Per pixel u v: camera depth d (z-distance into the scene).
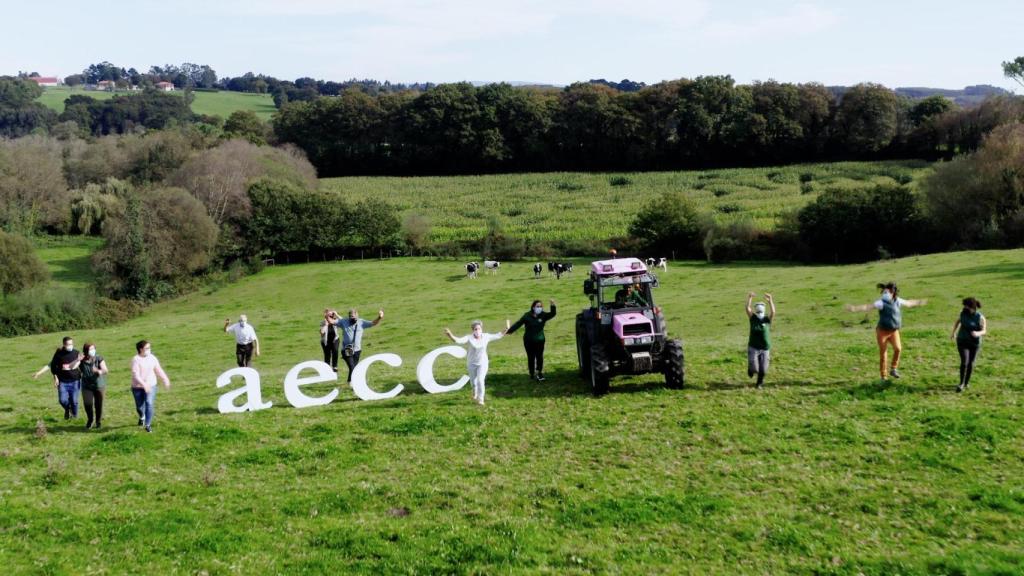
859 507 13.24
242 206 84.38
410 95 166.88
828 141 137.12
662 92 144.38
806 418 17.89
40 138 130.75
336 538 12.48
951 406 17.78
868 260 69.19
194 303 65.94
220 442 18.23
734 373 22.52
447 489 14.67
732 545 12.02
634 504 13.52
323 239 83.25
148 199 71.75
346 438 18.27
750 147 138.38
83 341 45.00
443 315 48.41
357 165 155.50
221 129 179.25
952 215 66.25
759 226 80.38
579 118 146.25
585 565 11.48
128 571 11.44
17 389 29.66
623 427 18.02
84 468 16.48
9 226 91.00
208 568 11.52
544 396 21.34
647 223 77.00
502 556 11.73
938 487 13.78
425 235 86.75
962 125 123.00
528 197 116.56
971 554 11.12
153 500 14.56
